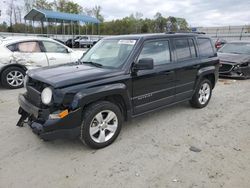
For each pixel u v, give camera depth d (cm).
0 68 762
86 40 3158
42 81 365
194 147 396
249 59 995
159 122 502
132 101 423
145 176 318
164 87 476
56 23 3712
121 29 6456
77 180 310
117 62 427
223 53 1080
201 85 577
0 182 304
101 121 383
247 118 533
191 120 516
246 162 351
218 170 331
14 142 409
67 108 347
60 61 855
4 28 4575
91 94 358
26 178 313
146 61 400
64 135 351
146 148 392
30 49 809
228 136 439
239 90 807
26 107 387
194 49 555
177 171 329
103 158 362
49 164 345
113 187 297
